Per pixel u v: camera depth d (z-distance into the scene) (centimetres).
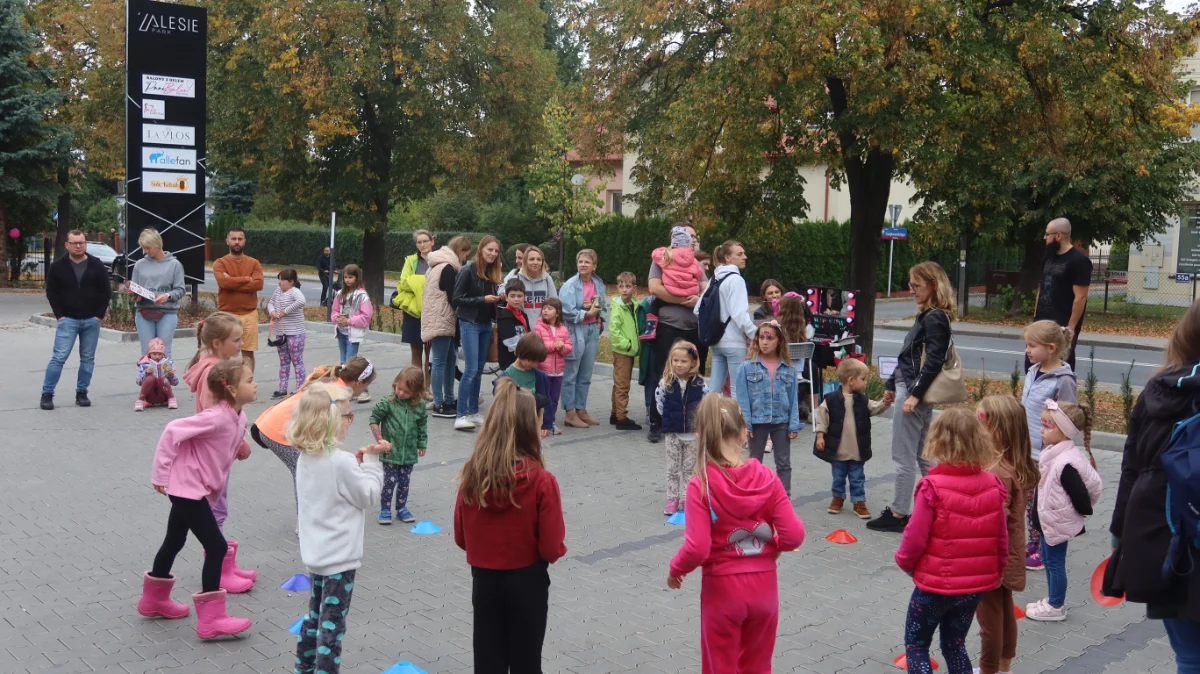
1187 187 2853
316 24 2316
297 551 671
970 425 432
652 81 1872
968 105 1282
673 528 734
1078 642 534
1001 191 1484
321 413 448
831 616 565
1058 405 555
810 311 1100
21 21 3011
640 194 1894
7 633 527
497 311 1062
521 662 416
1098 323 2681
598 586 612
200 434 519
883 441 1040
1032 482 478
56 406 1155
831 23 1221
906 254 3897
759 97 1370
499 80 2608
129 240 1928
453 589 604
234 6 2495
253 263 1236
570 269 4391
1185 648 349
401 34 2436
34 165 3000
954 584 430
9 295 2847
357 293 1202
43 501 780
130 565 639
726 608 414
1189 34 1401
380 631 537
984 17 1362
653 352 1026
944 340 692
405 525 739
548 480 413
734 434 418
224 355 612
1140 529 349
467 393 1053
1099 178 2500
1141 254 3244
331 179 2691
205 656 501
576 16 1878
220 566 524
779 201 1541
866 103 1271
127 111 1895
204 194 1969
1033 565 649
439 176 2781
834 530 732
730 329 913
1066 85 1348
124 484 833
